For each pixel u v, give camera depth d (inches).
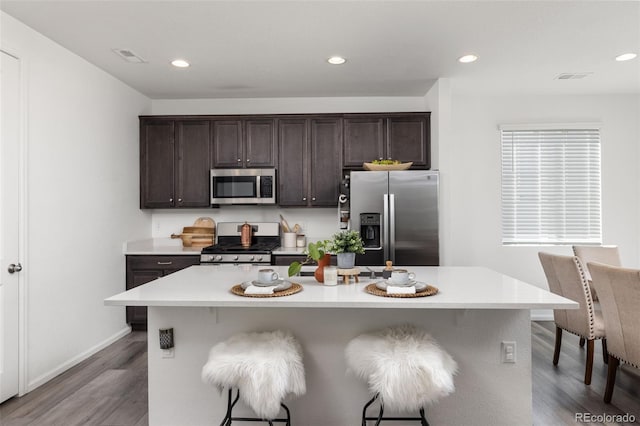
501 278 89.8
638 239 170.6
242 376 63.8
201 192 164.4
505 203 173.3
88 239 127.8
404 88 159.6
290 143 163.5
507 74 143.1
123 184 150.6
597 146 171.8
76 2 91.4
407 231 142.7
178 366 83.3
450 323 81.7
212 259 149.3
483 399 81.1
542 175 172.4
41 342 106.3
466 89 162.9
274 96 170.4
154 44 114.9
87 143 127.7
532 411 87.9
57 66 113.9
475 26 104.7
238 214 176.2
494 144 172.9
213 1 91.4
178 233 176.7
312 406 82.7
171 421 83.3
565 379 107.1
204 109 175.0
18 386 98.6
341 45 116.3
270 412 63.4
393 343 68.9
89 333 127.3
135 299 70.1
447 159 147.6
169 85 153.9
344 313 82.4
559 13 97.3
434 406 81.4
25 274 101.0
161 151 164.1
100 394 99.7
